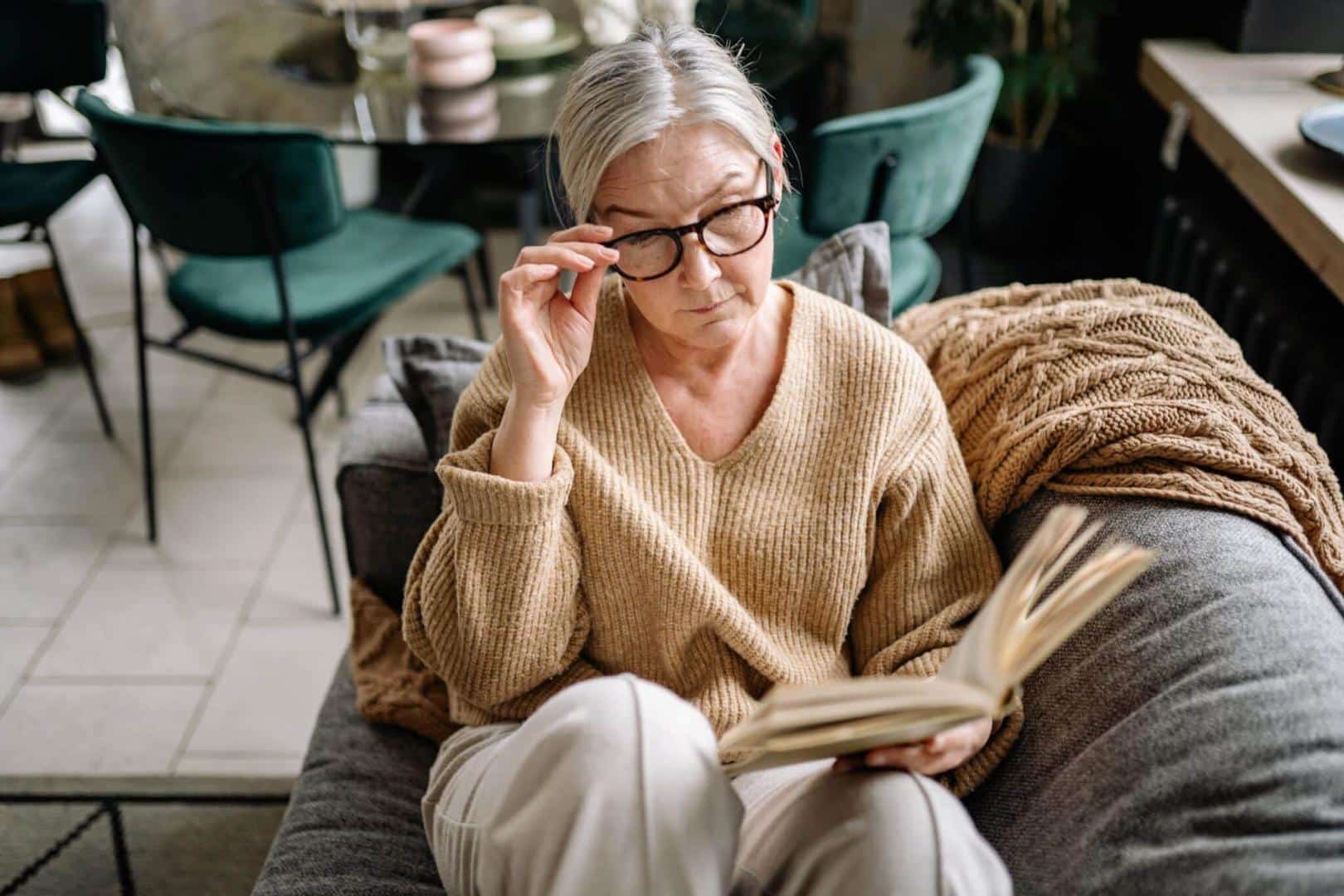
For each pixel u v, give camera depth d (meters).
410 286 2.21
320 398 2.63
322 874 1.04
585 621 1.07
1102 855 0.84
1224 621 0.91
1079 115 3.01
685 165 0.90
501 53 2.39
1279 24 2.08
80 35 2.52
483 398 1.05
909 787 0.82
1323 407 1.59
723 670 1.05
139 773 1.78
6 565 2.25
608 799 0.78
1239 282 1.83
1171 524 1.02
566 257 0.92
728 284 0.95
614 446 1.04
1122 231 2.95
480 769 0.96
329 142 1.87
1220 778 0.80
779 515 1.05
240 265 2.22
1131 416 1.08
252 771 1.78
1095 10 2.66
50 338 2.88
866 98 3.26
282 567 2.24
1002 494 1.14
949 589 1.09
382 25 2.47
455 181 3.35
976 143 2.07
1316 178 1.59
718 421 1.06
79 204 3.65
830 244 1.33
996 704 0.67
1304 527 1.06
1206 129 1.88
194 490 2.45
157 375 2.84
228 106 2.16
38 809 1.70
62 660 2.02
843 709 0.70
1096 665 0.97
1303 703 0.82
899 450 1.06
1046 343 1.20
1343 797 0.76
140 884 1.57
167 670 2.00
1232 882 0.75
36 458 2.56
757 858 0.87
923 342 1.35
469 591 0.98
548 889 0.79
